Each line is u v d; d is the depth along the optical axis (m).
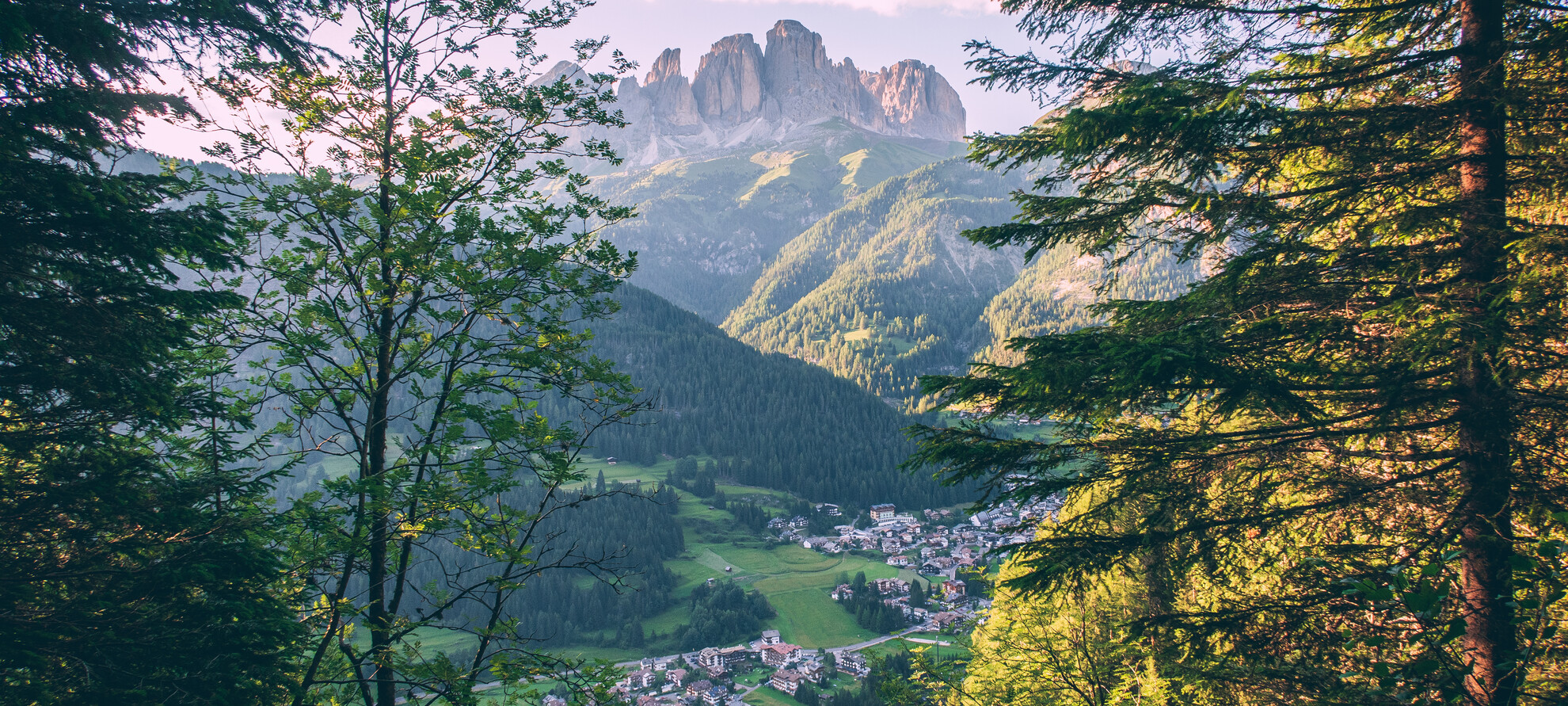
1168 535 7.76
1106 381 7.54
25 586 7.38
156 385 8.63
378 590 10.38
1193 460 8.01
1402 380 7.25
